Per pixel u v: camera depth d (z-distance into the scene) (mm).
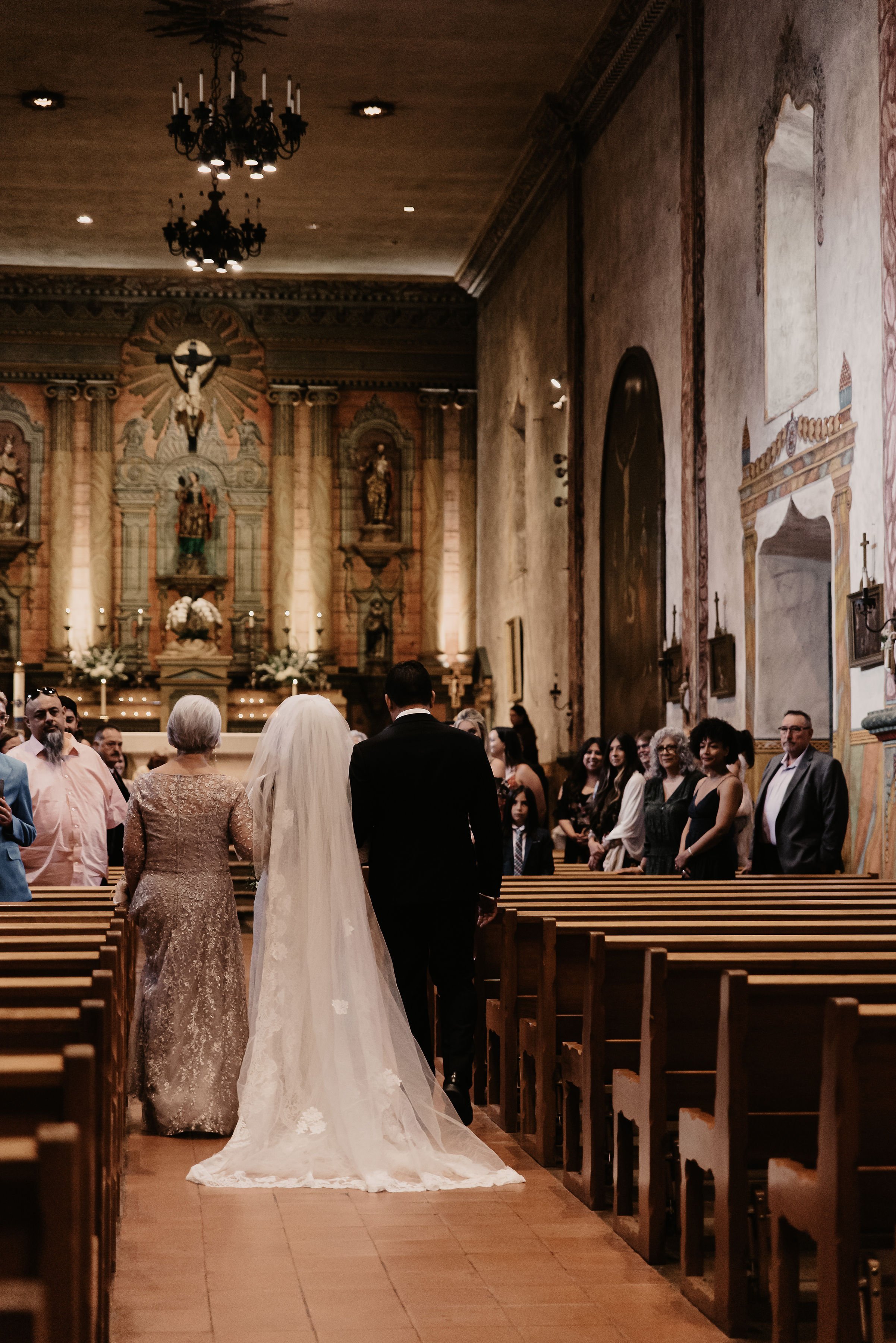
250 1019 5828
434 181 20797
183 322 25078
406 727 6039
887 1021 3094
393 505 25438
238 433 25234
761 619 11742
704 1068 4328
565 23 16000
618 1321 3734
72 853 8688
